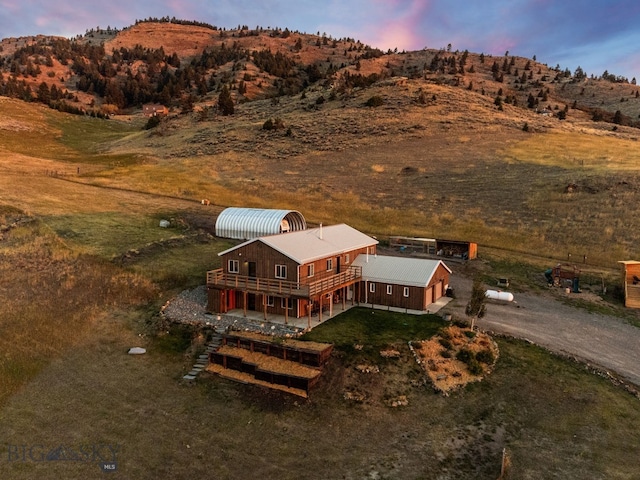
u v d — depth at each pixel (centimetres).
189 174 7700
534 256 4650
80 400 2278
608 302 3628
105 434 2059
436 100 10994
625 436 2100
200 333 2919
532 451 1998
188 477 1834
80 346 2742
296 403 2294
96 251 4059
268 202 6406
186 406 2294
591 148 8056
